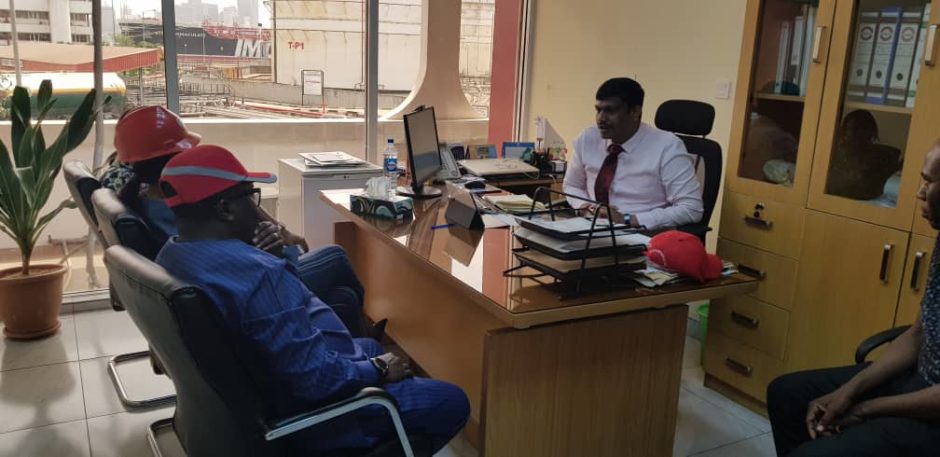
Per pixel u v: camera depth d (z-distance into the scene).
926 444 1.53
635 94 2.84
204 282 1.38
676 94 3.56
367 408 1.60
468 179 3.32
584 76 4.17
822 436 1.71
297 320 1.44
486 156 3.80
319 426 1.54
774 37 2.58
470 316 2.18
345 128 4.20
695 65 3.43
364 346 1.99
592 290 1.81
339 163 3.70
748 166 2.71
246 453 1.40
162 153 2.29
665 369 2.12
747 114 2.66
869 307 2.29
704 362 2.92
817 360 2.47
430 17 4.28
